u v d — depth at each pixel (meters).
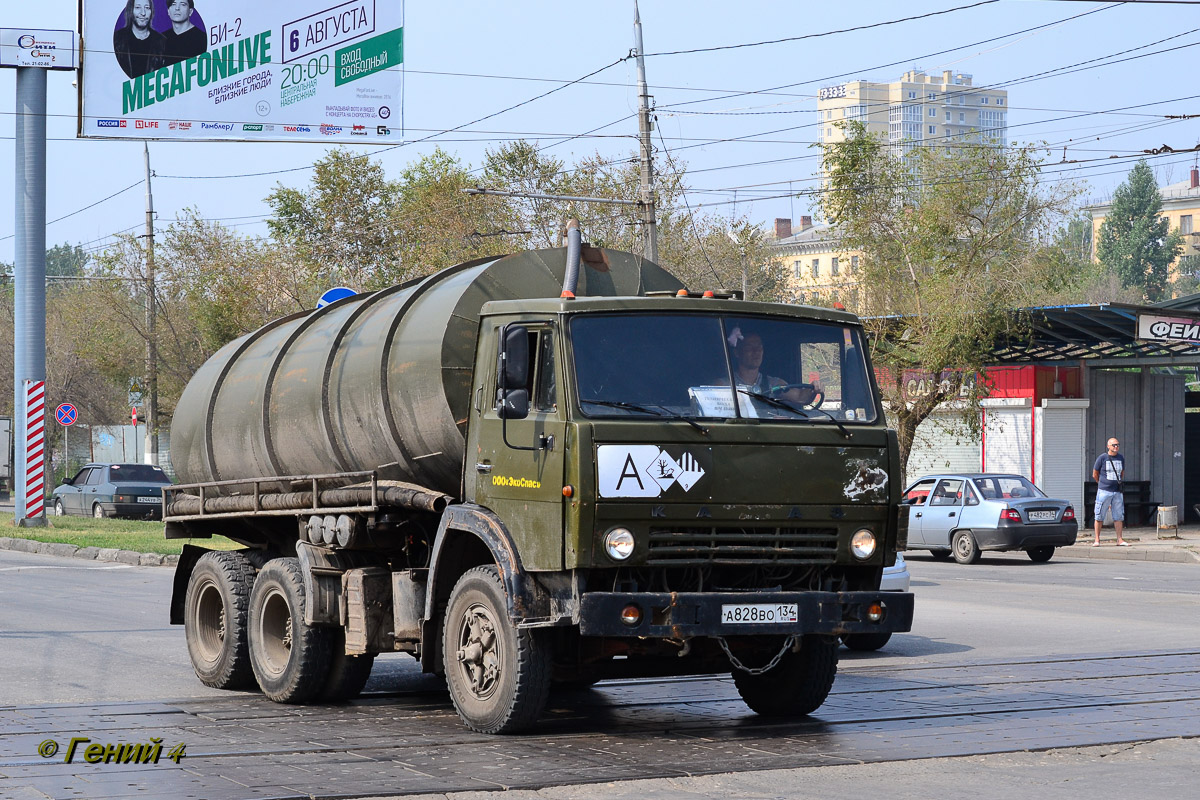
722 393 10.58
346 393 12.82
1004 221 44.75
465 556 11.56
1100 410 46.25
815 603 10.46
